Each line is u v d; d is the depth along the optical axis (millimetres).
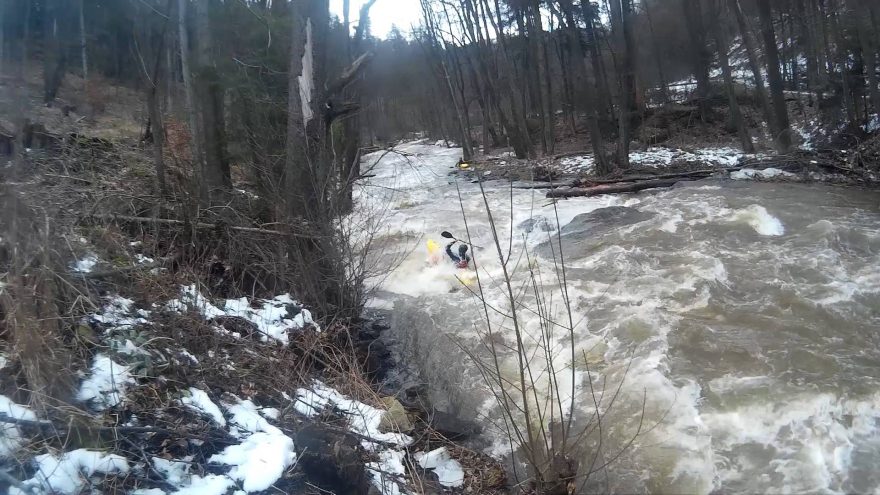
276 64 8664
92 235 5133
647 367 5496
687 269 7949
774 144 17578
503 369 5953
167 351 4457
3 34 3822
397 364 6637
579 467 4363
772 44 17172
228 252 6656
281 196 6953
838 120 17125
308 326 6414
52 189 4750
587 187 15625
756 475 4094
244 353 5223
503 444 4898
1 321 3832
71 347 4008
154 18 8570
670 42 26234
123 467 3449
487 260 9703
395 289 8961
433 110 40000
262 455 3912
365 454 4500
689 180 15062
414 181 20438
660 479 4152
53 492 3105
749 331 6074
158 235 6246
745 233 9391
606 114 24219
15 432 3352
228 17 8727
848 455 4168
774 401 4809
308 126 7172
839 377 5047
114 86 10094
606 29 26844
